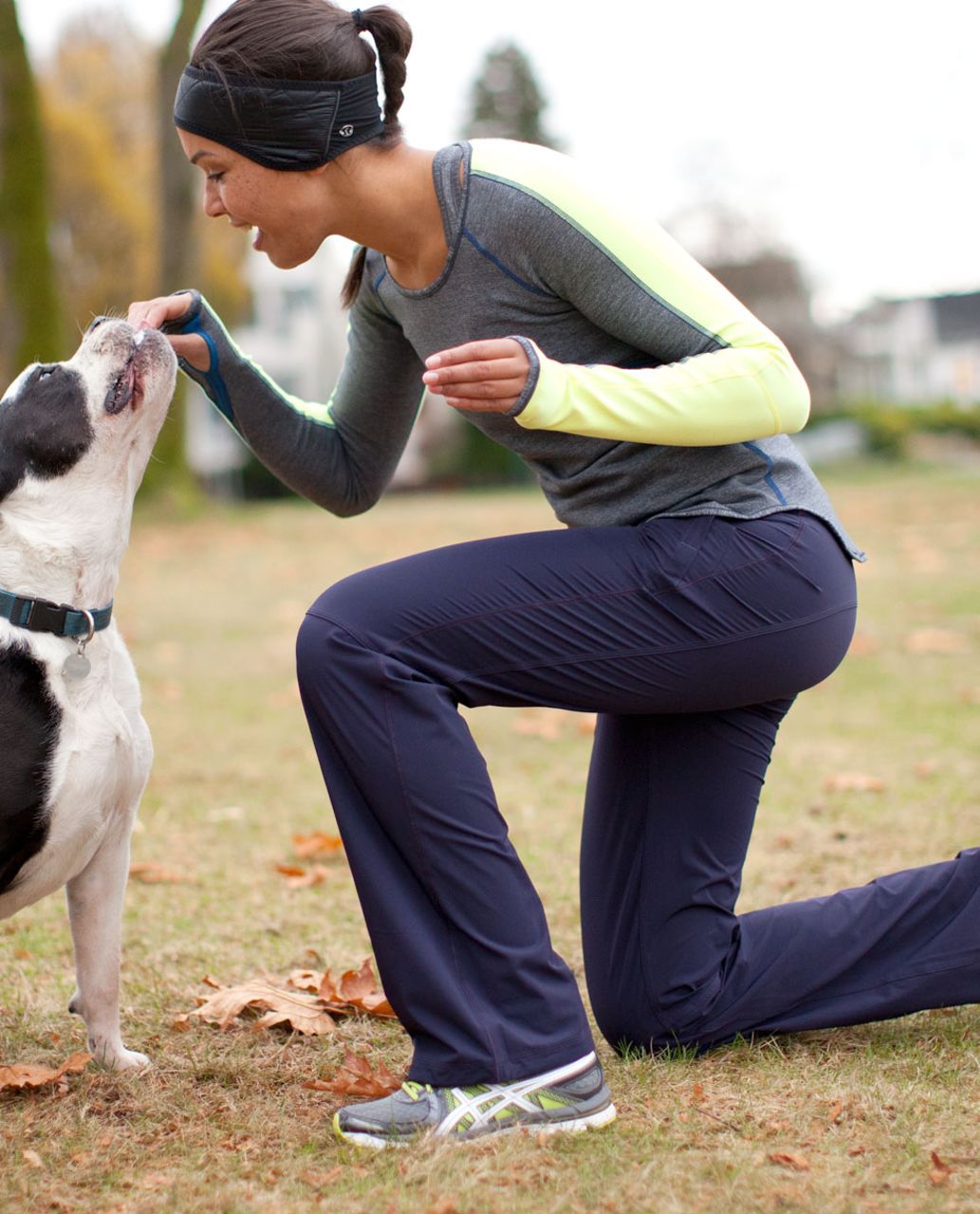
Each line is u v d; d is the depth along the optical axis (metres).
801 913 2.45
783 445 2.26
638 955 2.40
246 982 2.87
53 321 15.76
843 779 4.47
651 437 2.04
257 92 2.04
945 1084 2.22
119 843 2.45
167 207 16.22
